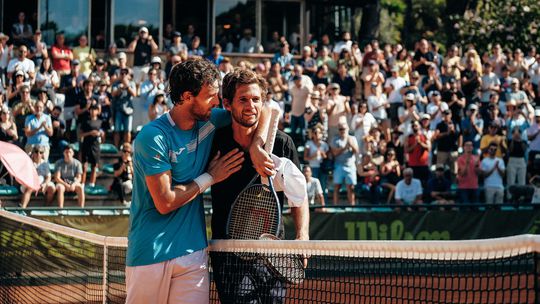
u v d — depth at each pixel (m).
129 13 28.17
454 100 22.20
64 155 18.16
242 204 5.07
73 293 9.91
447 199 19.55
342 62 22.56
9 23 26.97
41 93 19.50
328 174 21.02
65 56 22.53
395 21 41.59
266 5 29.47
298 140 21.56
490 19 33.25
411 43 38.81
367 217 16.83
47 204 17.92
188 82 4.71
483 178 20.44
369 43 26.73
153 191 4.70
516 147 20.59
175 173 4.80
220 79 4.84
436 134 21.02
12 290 11.59
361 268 5.14
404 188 19.02
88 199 18.97
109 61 23.62
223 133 5.10
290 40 29.69
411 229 17.05
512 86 22.70
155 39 28.45
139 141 4.73
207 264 4.96
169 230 4.80
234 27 29.23
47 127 18.44
